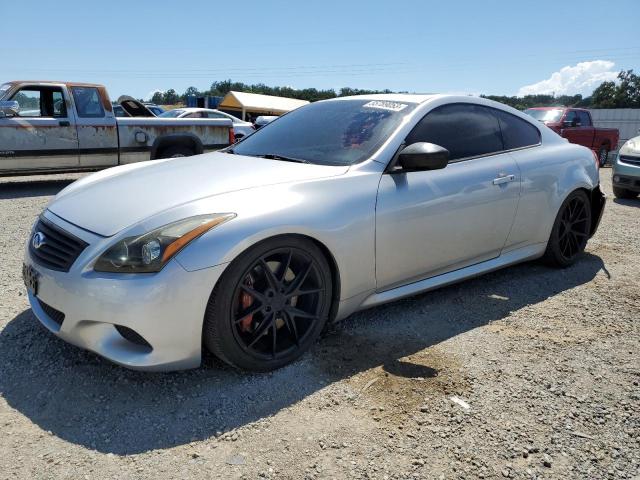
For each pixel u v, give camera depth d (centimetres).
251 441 216
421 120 337
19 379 254
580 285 416
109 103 863
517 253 403
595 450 220
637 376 279
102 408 234
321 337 308
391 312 348
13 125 782
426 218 318
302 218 262
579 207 449
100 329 237
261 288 262
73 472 195
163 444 212
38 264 258
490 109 389
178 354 238
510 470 205
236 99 3350
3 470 194
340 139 333
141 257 230
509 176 370
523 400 252
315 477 197
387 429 226
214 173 295
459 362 285
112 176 320
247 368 259
